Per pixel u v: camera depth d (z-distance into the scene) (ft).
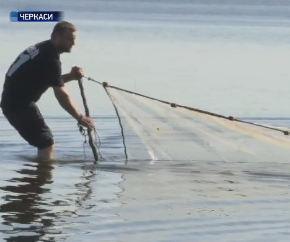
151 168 75.15
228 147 79.92
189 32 312.50
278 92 149.28
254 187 67.05
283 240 51.83
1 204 59.26
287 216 57.57
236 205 60.59
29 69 75.97
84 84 148.36
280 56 218.59
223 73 176.55
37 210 57.72
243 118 118.52
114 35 276.21
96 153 80.43
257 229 54.19
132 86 150.10
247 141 79.92
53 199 61.26
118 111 81.15
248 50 233.76
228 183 68.54
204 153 80.07
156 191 64.95
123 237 51.65
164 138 80.53
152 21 409.69
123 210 58.39
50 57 75.82
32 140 77.77
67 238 51.13
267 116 120.98
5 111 77.77
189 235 52.47
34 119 77.05
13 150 85.97
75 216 56.39
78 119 77.71
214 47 240.73
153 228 53.88
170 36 283.38
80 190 64.64
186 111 80.74
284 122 115.75
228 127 80.28
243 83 160.86
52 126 105.29
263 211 58.90
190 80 161.99
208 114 80.28
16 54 193.98
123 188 65.77
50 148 78.43
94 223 54.70
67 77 80.43
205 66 189.37
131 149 80.64
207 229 53.93
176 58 205.26
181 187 66.59
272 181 69.67
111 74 166.30
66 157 81.66
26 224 53.98
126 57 202.08
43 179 68.85
